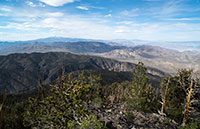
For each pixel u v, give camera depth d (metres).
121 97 20.25
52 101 8.62
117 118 12.09
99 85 13.75
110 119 11.79
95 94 13.23
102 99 14.79
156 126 11.77
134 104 14.99
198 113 14.96
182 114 14.27
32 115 8.48
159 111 15.45
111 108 14.66
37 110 8.51
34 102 8.85
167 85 14.83
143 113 14.32
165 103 14.83
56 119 8.05
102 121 10.90
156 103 17.06
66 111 8.55
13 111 15.62
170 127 12.10
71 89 9.15
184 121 12.79
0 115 3.05
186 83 15.00
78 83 9.36
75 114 8.51
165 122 12.80
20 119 13.27
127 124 11.44
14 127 12.46
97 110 13.34
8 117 13.51
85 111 8.80
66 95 8.86
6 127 12.32
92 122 7.85
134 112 14.28
